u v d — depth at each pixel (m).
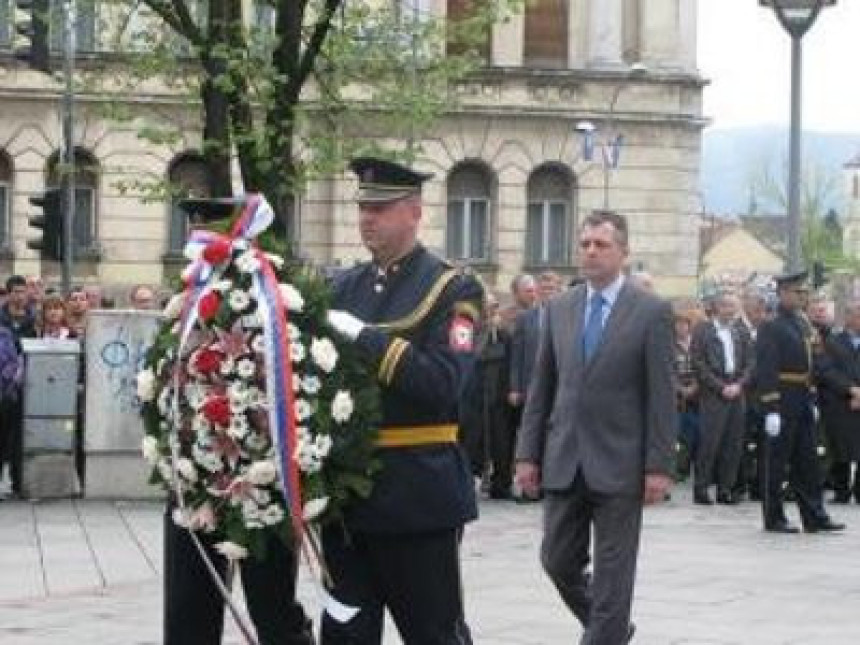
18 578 13.38
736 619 11.87
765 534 17.58
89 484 19.47
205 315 7.27
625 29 53.12
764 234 124.38
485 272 51.25
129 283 48.25
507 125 51.34
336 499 7.30
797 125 19.64
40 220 24.31
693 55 53.06
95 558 14.56
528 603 12.39
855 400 22.00
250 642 7.63
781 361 17.80
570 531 9.71
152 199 23.22
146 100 41.03
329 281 7.53
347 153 21.47
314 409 7.18
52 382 19.34
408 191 7.54
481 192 51.47
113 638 10.75
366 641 7.56
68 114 32.56
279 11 20.41
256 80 20.47
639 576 14.02
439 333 7.41
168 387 7.41
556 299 9.91
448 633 7.54
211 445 7.25
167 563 7.74
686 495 22.16
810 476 17.86
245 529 7.29
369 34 22.92
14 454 19.59
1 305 20.55
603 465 9.46
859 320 22.22
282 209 20.70
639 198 52.38
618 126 52.16
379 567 7.53
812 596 13.01
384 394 7.38
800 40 19.64
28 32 22.11
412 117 22.88
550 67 52.06
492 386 20.69
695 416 23.16
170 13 20.61
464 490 7.57
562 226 52.06
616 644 9.41
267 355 7.19
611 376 9.51
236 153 21.00
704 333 21.16
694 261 52.91
